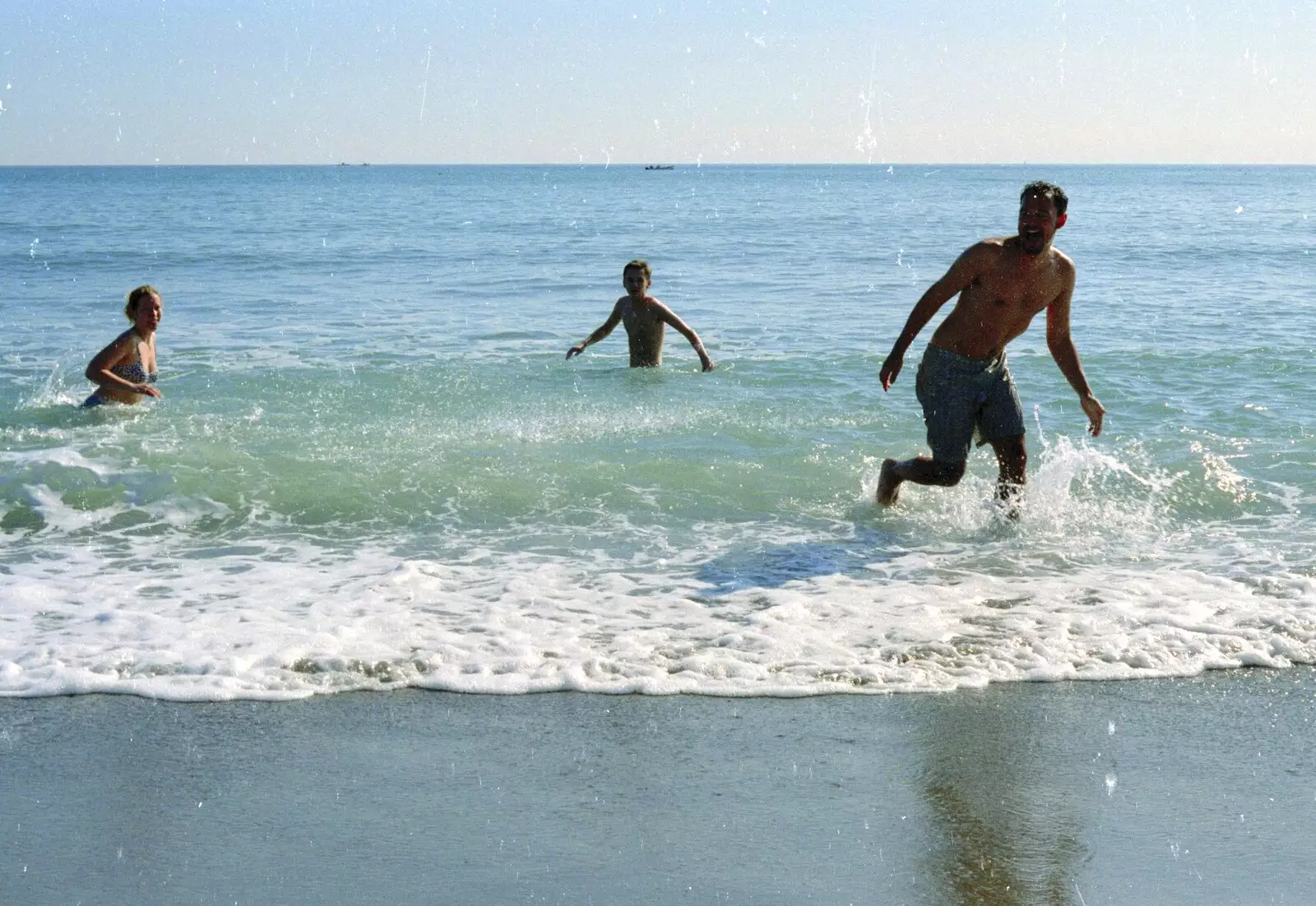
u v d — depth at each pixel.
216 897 2.78
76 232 36.84
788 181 156.38
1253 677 4.16
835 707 3.92
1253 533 5.91
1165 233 37.09
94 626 4.62
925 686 4.07
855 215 52.97
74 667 4.19
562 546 5.75
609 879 2.86
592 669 4.21
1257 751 3.58
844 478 6.89
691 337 10.73
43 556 5.59
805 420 8.43
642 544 5.77
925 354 6.06
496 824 3.14
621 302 10.91
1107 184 137.25
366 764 3.50
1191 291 18.53
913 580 5.21
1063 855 2.98
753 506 6.39
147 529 6.00
